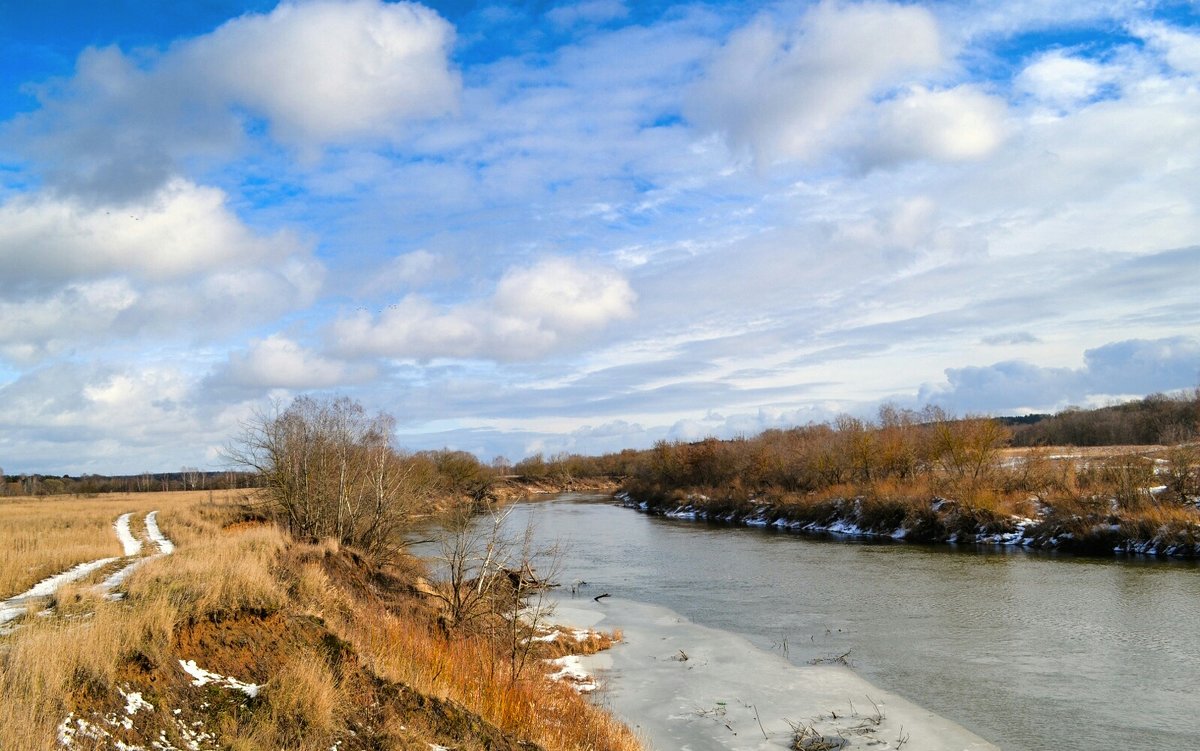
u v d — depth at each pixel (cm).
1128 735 1712
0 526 3522
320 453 3616
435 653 1678
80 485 12675
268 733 1080
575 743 1437
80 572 2012
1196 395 8025
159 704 1068
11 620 1318
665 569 4272
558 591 3716
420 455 6919
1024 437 10038
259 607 1427
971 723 1811
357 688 1312
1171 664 2180
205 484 13400
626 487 11425
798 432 9031
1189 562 3659
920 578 3631
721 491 7869
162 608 1257
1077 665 2212
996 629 2645
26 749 814
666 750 1691
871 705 1959
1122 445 7869
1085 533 4203
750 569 4150
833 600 3266
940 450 5912
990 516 4809
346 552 2895
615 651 2559
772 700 2023
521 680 1678
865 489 6044
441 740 1246
